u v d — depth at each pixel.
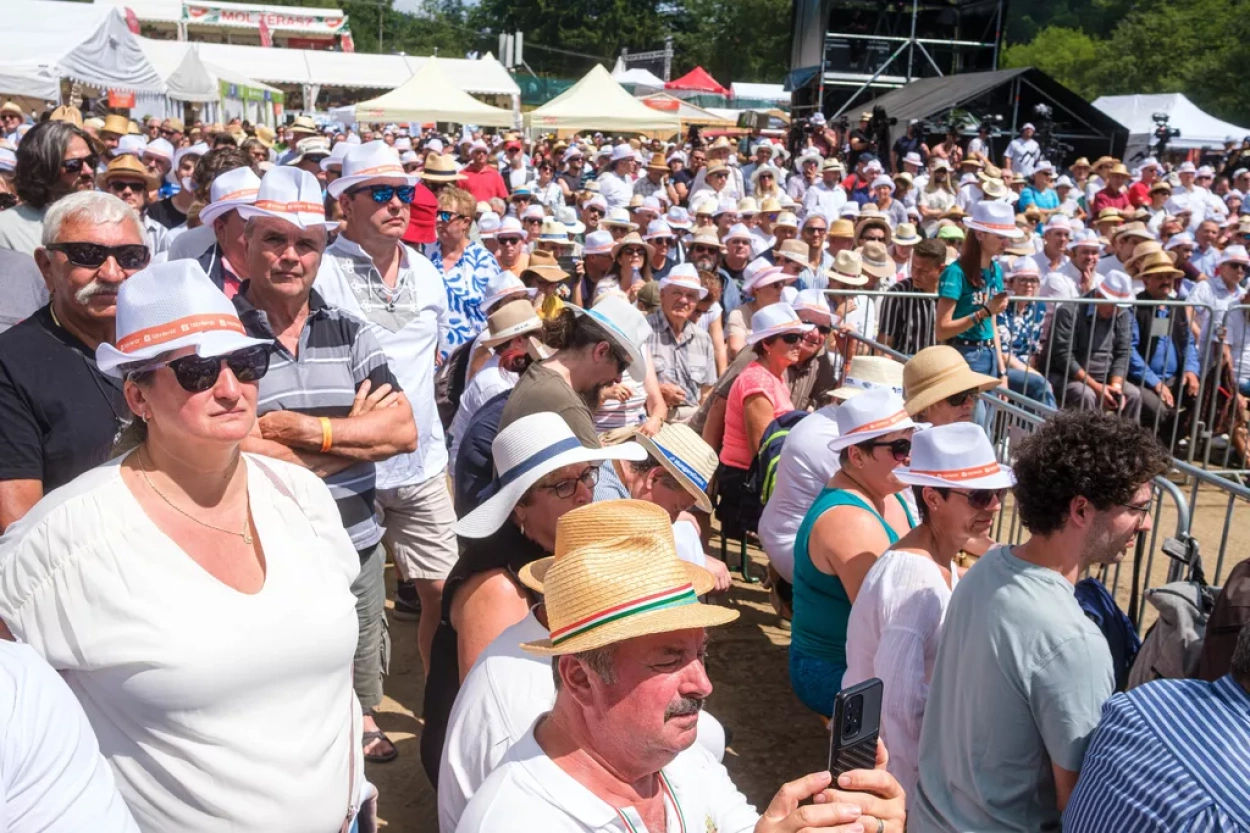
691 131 32.16
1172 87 58.31
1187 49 59.91
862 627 3.63
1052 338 9.20
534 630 2.66
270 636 2.28
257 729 2.26
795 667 4.41
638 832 1.93
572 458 2.96
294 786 2.29
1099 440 2.78
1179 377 9.69
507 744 2.48
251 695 2.25
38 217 4.88
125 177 7.06
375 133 31.09
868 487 4.23
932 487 3.56
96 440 3.07
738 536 6.46
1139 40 61.22
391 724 4.97
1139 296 10.17
